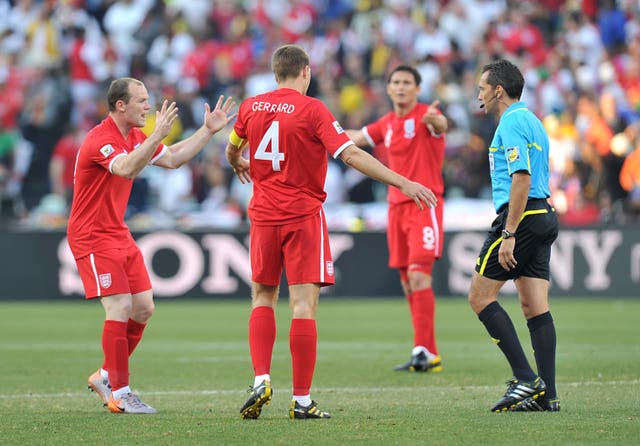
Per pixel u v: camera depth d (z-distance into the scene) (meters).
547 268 22.95
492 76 22.78
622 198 68.44
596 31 79.44
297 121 21.62
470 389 27.47
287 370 32.62
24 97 70.06
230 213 63.75
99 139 23.38
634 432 19.33
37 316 52.19
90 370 32.59
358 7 79.94
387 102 68.50
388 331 45.34
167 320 50.38
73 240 23.83
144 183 65.44
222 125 24.86
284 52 22.20
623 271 60.22
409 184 21.23
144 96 23.89
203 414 22.72
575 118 70.81
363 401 25.02
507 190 22.59
